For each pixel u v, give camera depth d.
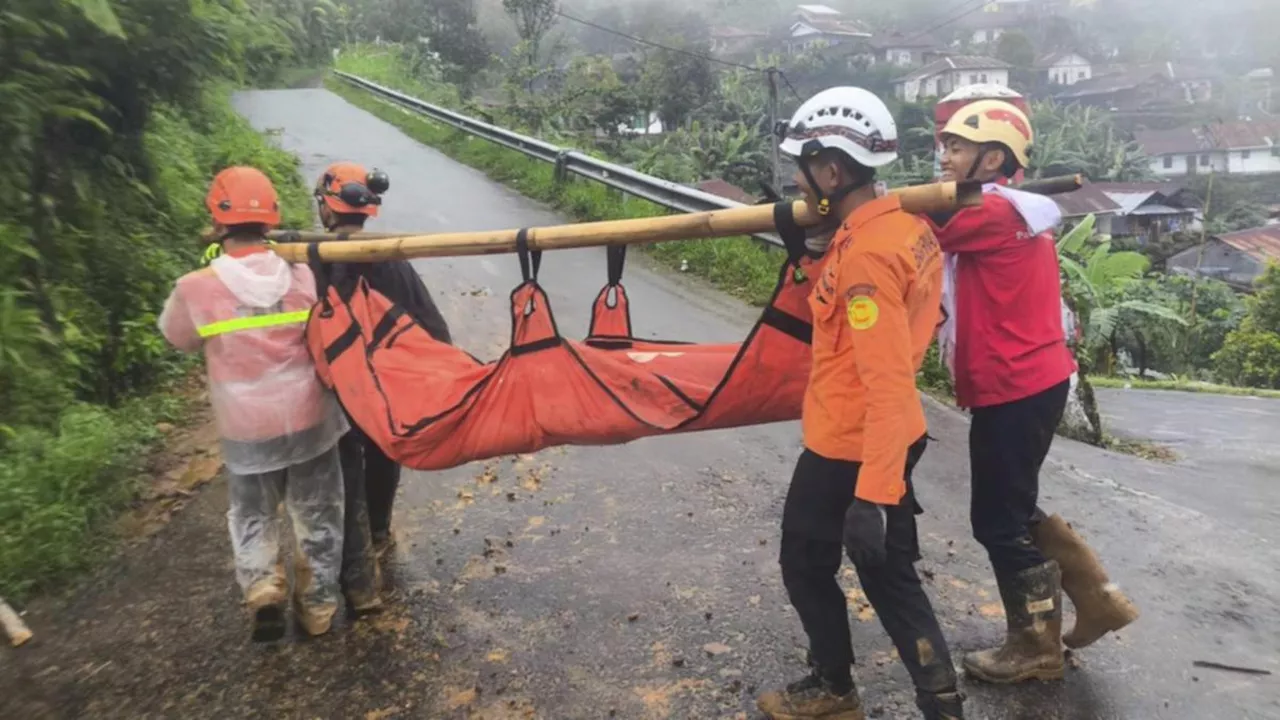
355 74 28.45
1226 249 41.47
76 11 5.23
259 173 3.58
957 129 3.01
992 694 3.25
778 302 2.96
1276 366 21.97
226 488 5.18
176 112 10.42
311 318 3.51
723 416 3.13
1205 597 3.96
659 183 10.55
